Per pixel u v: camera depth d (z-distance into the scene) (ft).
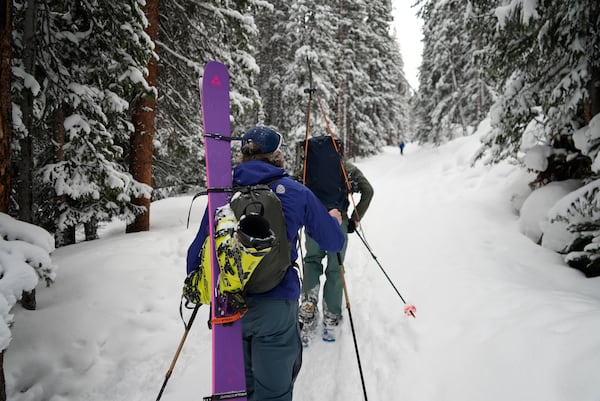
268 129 6.18
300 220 5.62
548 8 13.82
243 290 5.07
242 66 25.66
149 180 21.61
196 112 27.12
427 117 81.15
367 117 87.56
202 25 23.68
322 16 57.00
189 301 5.83
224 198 5.86
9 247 7.41
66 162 15.24
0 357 7.41
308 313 10.13
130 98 19.25
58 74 13.85
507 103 18.02
